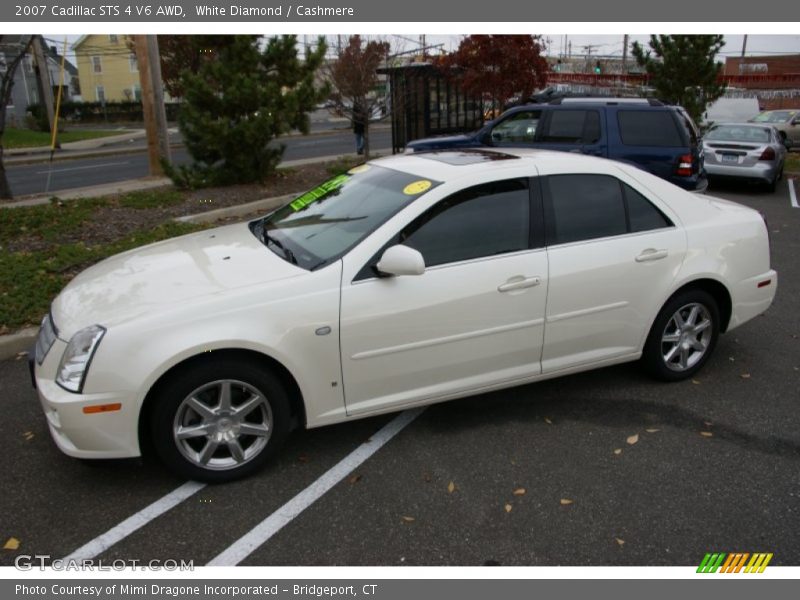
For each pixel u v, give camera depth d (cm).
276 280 349
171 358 319
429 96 1617
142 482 352
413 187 395
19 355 508
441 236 378
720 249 456
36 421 414
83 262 683
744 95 3155
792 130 2242
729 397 447
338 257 362
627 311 430
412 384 379
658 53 1927
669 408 432
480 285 380
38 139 3186
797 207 1196
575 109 999
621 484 350
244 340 329
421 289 366
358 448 384
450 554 300
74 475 358
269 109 1137
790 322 589
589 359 429
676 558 298
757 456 377
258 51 1162
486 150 475
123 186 1248
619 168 437
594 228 419
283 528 317
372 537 311
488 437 396
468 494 341
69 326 335
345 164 1495
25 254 707
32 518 323
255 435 351
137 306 335
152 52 1341
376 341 361
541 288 396
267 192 1123
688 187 946
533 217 401
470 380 395
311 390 354
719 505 333
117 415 319
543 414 424
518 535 312
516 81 1509
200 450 350
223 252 400
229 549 304
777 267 768
